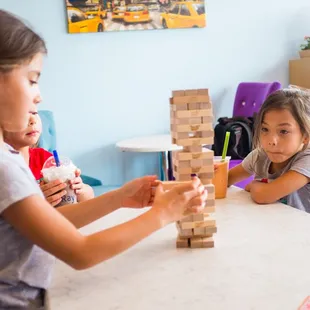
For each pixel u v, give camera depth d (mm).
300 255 842
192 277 780
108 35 3111
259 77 3400
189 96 897
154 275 800
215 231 909
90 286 777
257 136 1452
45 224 660
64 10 3031
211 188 906
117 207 961
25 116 699
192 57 3258
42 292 778
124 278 797
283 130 1343
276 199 1225
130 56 3164
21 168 701
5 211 660
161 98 3252
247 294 707
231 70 3340
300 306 663
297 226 1005
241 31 3314
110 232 712
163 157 3023
